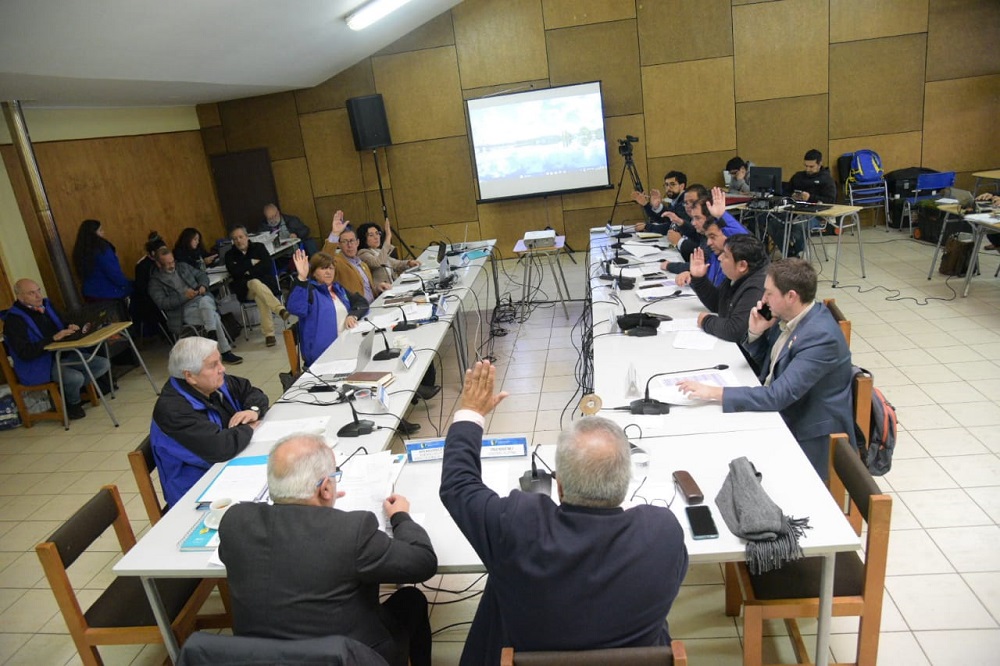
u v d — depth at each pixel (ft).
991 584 7.86
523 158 25.93
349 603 5.23
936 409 11.93
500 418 13.53
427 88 25.77
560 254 27.32
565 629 4.53
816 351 7.84
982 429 11.11
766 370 9.18
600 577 4.46
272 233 24.70
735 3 23.90
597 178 25.90
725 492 6.25
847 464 6.42
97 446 14.46
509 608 4.75
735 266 10.46
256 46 17.19
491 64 25.34
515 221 27.09
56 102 17.92
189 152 26.02
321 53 21.34
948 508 9.25
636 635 4.54
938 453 10.57
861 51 23.93
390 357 11.29
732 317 10.28
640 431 7.73
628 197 26.27
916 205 23.59
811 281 8.14
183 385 8.30
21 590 9.80
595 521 4.59
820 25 23.81
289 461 5.57
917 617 7.50
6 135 17.65
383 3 18.35
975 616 7.44
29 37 10.61
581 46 24.85
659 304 12.60
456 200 26.99
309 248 26.16
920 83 24.03
